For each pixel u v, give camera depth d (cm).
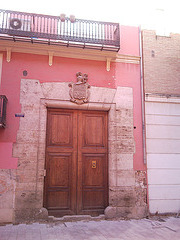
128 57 744
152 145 710
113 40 698
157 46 772
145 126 716
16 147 625
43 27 718
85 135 699
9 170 612
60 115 694
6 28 653
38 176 627
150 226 586
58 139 680
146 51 759
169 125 733
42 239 476
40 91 668
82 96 689
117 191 663
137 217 661
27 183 615
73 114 703
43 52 686
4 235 499
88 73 709
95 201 673
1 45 661
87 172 682
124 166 680
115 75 727
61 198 655
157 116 730
